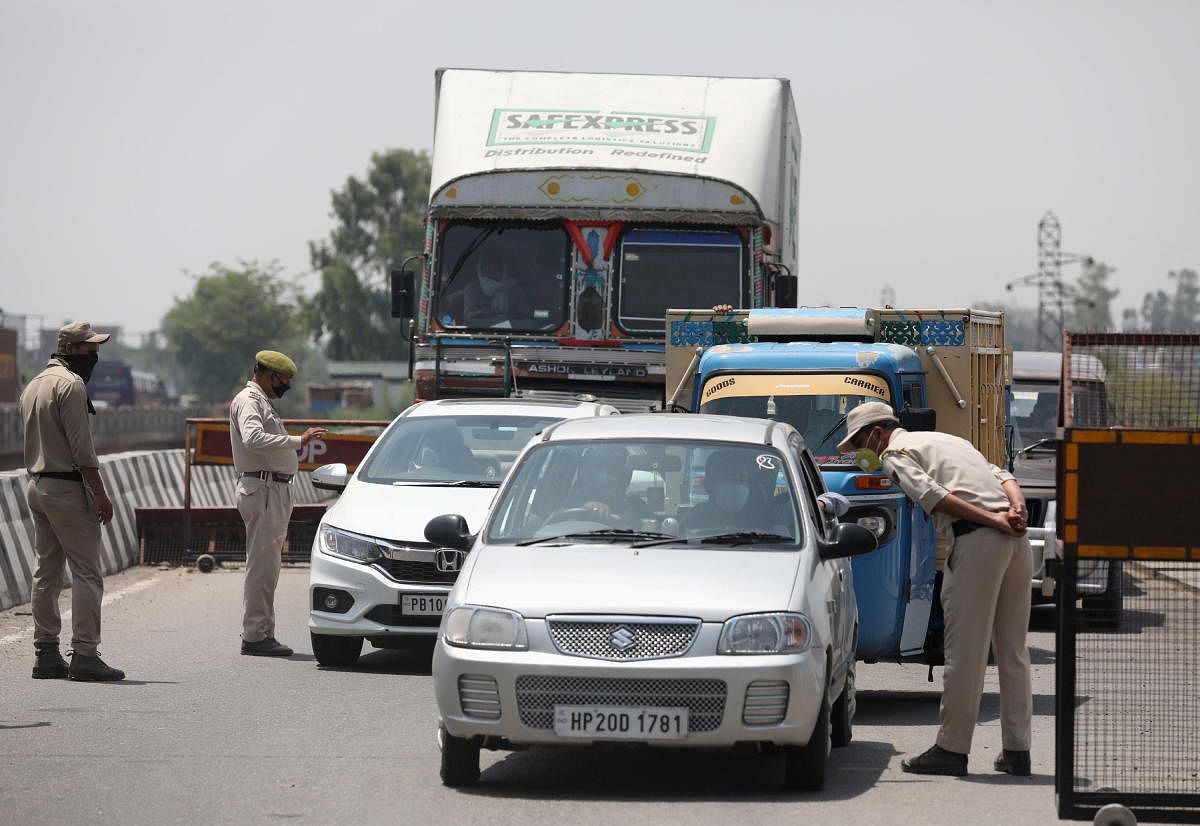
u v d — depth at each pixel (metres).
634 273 37.31
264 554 26.97
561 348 37.34
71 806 15.53
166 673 24.81
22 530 35.03
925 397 26.09
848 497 22.77
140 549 43.44
